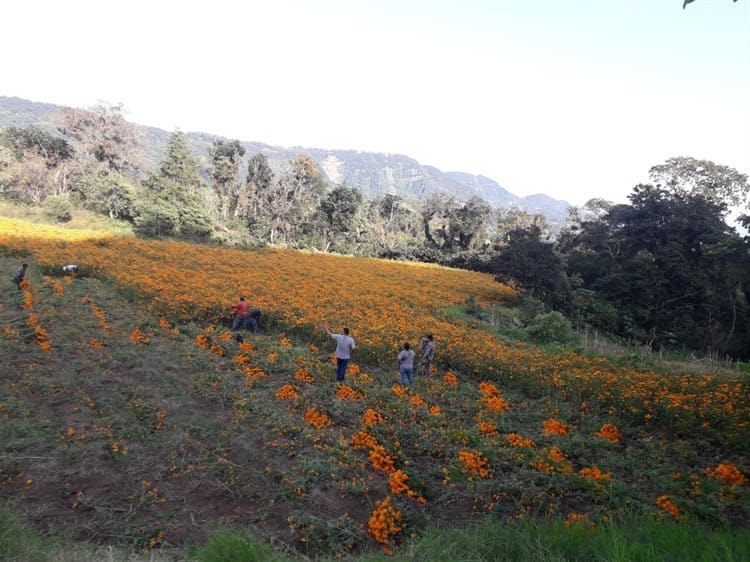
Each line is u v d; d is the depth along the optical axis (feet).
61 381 35.01
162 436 28.17
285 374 43.50
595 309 96.99
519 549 15.88
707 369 60.90
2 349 40.60
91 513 20.79
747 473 28.37
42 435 26.99
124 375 38.45
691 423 35.63
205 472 24.56
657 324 101.30
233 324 60.54
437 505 23.24
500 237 228.02
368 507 22.36
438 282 120.06
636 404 39.32
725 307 99.86
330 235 226.58
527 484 24.95
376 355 52.60
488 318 88.22
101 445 26.27
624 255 115.85
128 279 73.82
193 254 115.03
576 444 32.30
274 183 233.14
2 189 193.88
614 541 14.26
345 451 27.30
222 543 16.58
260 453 27.12
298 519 20.49
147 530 19.60
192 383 37.52
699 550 14.46
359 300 83.20
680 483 25.50
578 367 51.01
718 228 105.60
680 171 127.85
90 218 167.43
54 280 74.18
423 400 40.11
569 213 172.04
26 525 19.19
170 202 161.99
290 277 101.65
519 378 47.98
